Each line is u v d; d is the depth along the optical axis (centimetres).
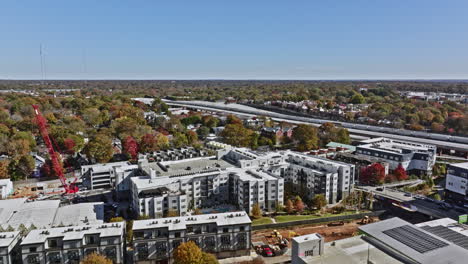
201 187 18388
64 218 14800
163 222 13150
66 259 11838
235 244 13338
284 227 16238
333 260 10825
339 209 18025
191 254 11631
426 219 16962
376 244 11238
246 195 17450
